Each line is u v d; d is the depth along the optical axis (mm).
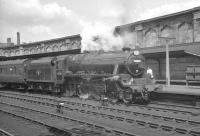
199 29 24609
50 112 15766
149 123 11750
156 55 25953
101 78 19297
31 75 26625
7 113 15766
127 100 17922
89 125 12070
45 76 24594
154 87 17922
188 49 22500
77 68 21797
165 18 27797
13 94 26500
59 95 23844
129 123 12336
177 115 13742
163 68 28078
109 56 19375
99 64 19750
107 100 17984
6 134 10938
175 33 27141
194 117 13109
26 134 11039
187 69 21328
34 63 26094
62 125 12469
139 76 19250
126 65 18156
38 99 22062
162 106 16547
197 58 24344
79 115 14742
